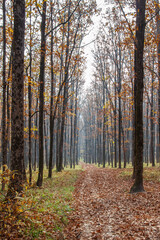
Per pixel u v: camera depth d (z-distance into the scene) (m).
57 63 20.31
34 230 5.35
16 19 6.89
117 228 6.16
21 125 6.91
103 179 17.22
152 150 23.30
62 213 7.56
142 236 5.35
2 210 5.04
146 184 12.55
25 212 5.61
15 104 6.85
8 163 26.81
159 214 6.86
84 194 11.61
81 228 6.44
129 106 25.66
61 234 5.82
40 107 13.52
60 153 23.83
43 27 13.14
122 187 12.75
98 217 7.44
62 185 13.91
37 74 19.98
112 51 24.38
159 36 13.81
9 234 4.60
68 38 18.48
